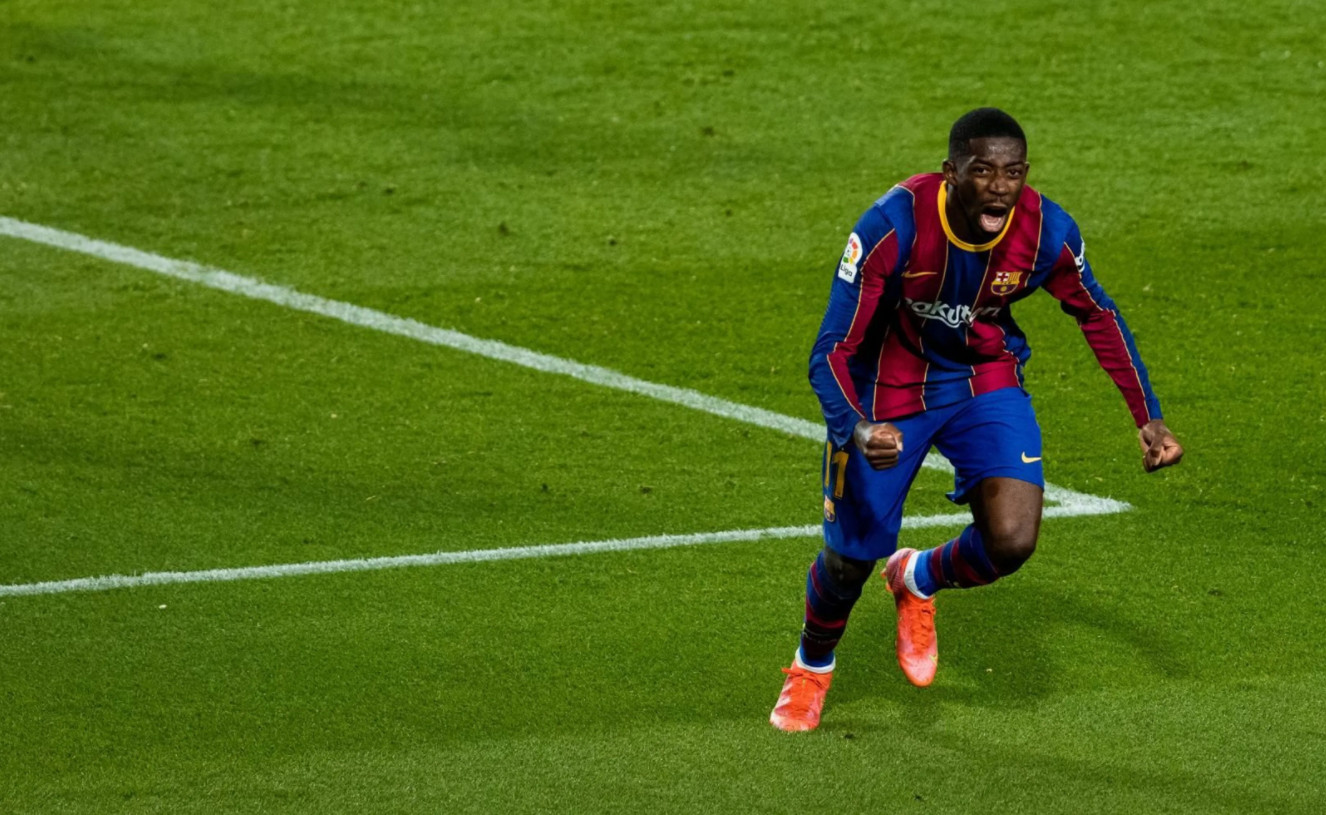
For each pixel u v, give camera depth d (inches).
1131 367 625.3
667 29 1678.2
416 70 1598.2
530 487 898.7
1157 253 1226.6
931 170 1380.4
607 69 1592.0
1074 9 1696.6
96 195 1349.7
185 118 1498.5
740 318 1138.7
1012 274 596.7
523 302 1165.1
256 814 589.9
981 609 762.8
